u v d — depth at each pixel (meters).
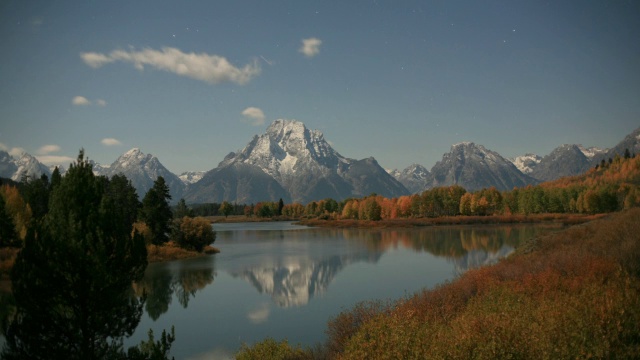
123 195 63.34
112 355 12.03
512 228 98.81
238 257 57.72
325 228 139.75
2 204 46.81
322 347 16.56
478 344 8.63
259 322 25.11
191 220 65.50
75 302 11.37
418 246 65.31
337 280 38.03
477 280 19.69
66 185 11.91
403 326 11.00
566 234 32.12
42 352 11.02
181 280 39.66
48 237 11.22
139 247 12.87
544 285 14.35
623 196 122.25
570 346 8.18
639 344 8.37
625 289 10.99
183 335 22.84
